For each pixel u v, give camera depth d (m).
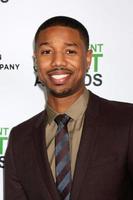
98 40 1.38
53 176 1.01
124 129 0.99
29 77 1.42
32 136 1.10
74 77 1.03
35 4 1.40
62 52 1.02
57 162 1.01
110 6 1.37
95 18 1.38
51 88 1.04
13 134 1.15
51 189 0.99
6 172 1.15
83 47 1.05
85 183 0.96
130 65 1.36
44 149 1.04
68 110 1.05
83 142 0.99
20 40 1.42
